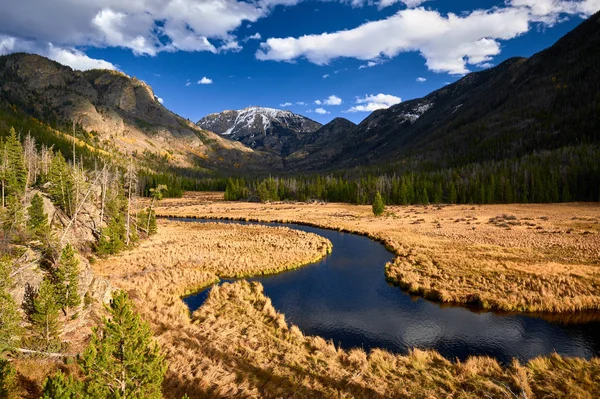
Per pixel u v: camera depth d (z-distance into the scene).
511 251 40.09
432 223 67.38
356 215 85.38
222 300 26.55
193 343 18.52
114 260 37.41
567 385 13.98
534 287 27.05
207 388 14.37
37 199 29.97
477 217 74.00
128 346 10.90
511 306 24.44
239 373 15.66
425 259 37.53
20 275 17.09
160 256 40.06
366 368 16.28
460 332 21.61
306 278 34.19
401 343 20.45
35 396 11.90
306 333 21.95
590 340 20.03
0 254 18.28
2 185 38.38
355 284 32.09
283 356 17.42
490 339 20.56
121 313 11.01
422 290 28.66
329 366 16.36
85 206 42.97
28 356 14.00
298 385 14.70
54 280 18.64
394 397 13.77
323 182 161.88
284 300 28.00
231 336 19.78
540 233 51.66
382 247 48.94
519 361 17.86
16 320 14.14
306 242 49.94
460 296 26.45
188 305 26.56
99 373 10.22
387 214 83.62
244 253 42.38
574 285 26.78
